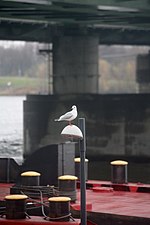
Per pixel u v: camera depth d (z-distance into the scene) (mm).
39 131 66438
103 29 72938
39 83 191250
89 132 65312
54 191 20938
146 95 64375
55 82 66500
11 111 176750
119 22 60312
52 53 67188
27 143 67562
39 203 20062
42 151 22984
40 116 66438
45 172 22734
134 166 60969
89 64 66062
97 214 19828
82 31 65812
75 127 16250
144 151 64125
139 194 23734
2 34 67375
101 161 65125
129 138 64750
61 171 22641
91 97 65250
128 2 47562
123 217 19359
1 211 19609
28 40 72062
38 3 44906
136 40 78625
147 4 48531
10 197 18781
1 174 25938
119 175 25141
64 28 66000
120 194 23734
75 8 48438
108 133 65188
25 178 21750
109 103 65062
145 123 64000
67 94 65312
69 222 18078
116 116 64875
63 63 65875
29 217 18797
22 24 67500
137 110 64375
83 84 65812
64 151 22812
